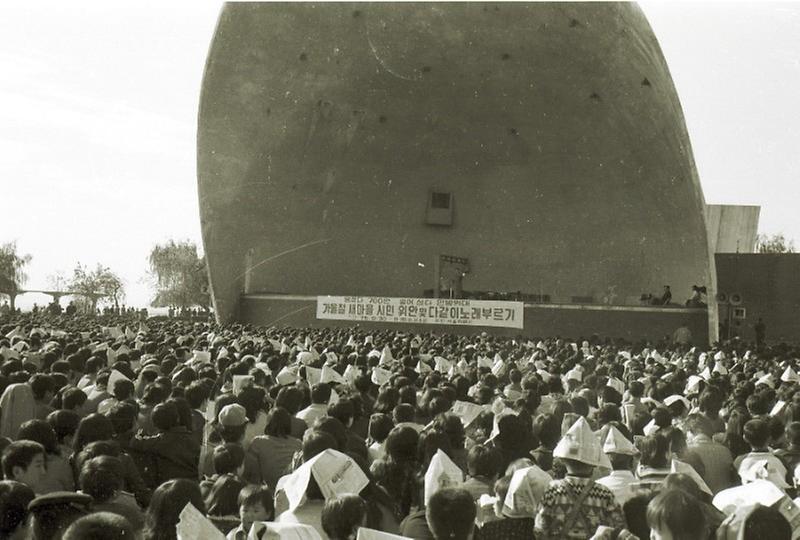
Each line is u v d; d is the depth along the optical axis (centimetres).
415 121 4578
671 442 691
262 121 4350
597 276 4797
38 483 590
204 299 9931
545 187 4759
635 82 3841
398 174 4847
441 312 3994
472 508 429
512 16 3803
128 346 2036
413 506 632
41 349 1711
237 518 550
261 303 4662
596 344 3231
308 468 539
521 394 1162
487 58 4116
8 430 931
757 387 1295
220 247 4656
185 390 1005
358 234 4972
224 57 4053
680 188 4172
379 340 2567
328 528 443
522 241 4925
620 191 4541
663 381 1216
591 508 522
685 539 373
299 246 4847
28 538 474
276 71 4131
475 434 852
